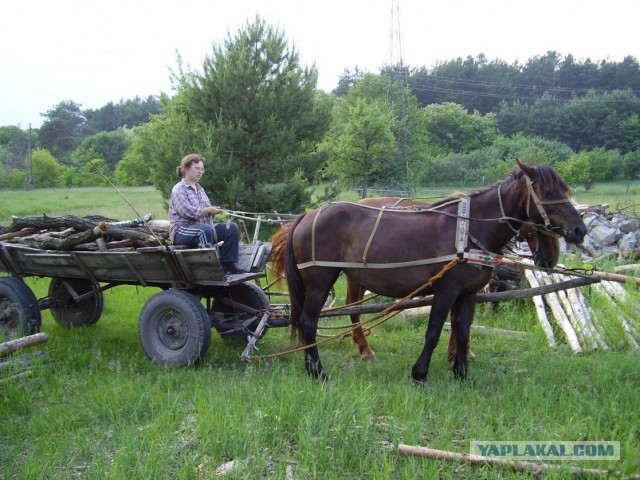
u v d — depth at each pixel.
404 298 5.65
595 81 89.75
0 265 7.46
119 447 4.24
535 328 7.40
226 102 14.77
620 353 5.98
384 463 3.68
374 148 29.02
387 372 6.09
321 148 16.38
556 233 5.24
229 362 6.63
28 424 4.82
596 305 7.30
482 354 6.73
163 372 6.00
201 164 6.59
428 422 4.47
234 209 14.70
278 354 6.08
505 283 8.30
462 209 5.42
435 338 5.48
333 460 3.84
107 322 8.39
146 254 6.20
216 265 5.93
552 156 48.72
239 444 4.05
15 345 5.90
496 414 4.68
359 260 5.73
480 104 88.75
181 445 4.15
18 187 43.28
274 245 6.61
